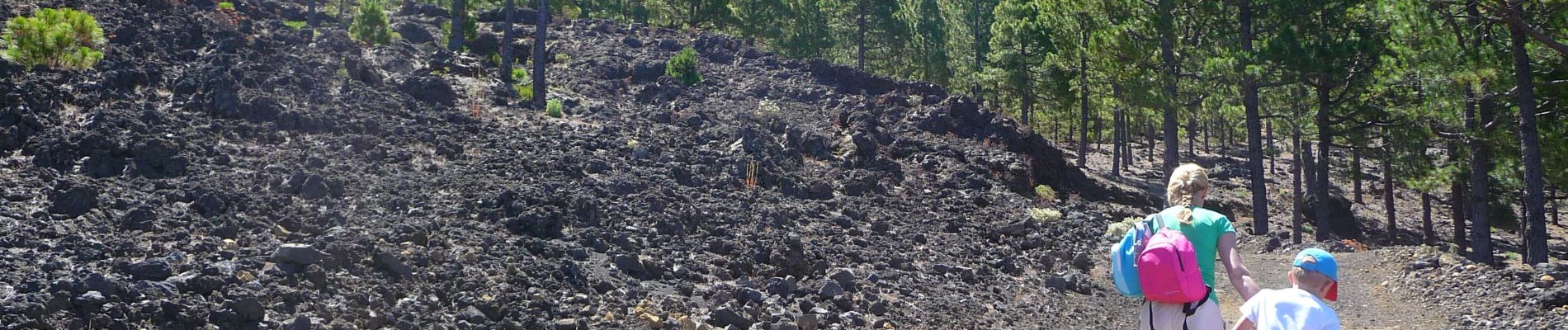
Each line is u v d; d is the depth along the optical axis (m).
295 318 8.27
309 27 26.47
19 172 12.35
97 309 7.79
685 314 10.54
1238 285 5.18
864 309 11.99
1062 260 17.64
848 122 27.11
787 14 55.16
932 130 29.48
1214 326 5.13
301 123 17.33
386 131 18.14
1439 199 55.19
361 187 14.07
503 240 12.24
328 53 24.02
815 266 13.76
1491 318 13.61
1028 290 14.87
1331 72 25.67
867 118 27.11
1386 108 26.75
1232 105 29.53
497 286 10.11
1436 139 27.47
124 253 9.65
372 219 12.20
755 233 15.28
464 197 14.40
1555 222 50.88
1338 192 52.00
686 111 25.64
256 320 8.30
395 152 16.73
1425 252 16.94
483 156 17.98
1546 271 14.66
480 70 28.02
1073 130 59.62
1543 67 23.14
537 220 13.01
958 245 17.41
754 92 30.41
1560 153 23.86
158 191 12.38
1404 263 16.73
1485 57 20.73
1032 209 22.86
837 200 19.98
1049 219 21.44
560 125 22.09
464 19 32.69
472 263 10.95
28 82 16.05
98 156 13.34
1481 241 24.94
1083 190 30.33
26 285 8.05
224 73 18.55
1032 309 13.82
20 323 7.18
